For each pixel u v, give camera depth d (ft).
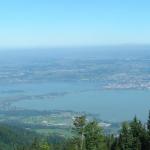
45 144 216.13
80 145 174.19
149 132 187.73
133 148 185.16
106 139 198.59
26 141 454.81
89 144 174.09
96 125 175.01
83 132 173.88
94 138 174.09
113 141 196.13
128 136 186.09
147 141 186.19
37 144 219.20
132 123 188.96
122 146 186.29
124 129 187.62
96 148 174.91
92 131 173.99
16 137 463.42
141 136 186.70
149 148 185.26
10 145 436.76
